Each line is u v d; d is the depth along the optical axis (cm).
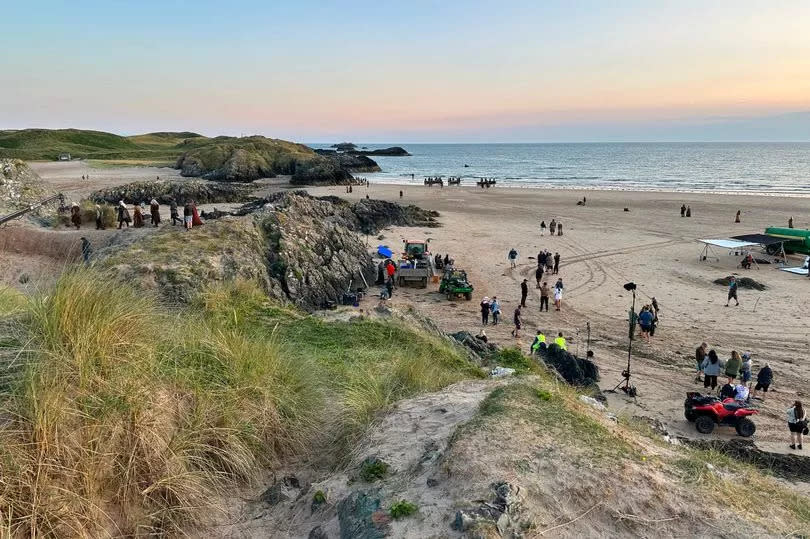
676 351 1738
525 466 409
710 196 5847
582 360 1539
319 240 2350
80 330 479
